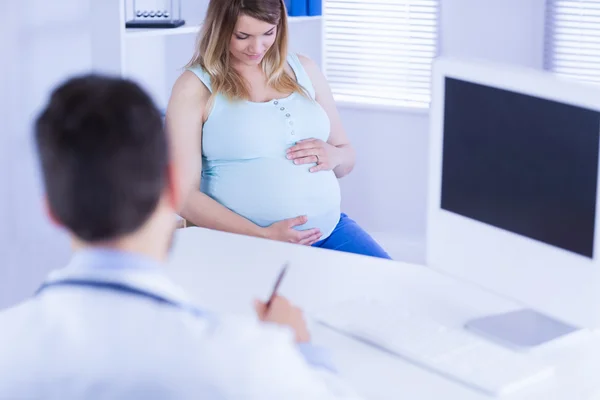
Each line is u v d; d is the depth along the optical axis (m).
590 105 1.55
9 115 3.31
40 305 0.96
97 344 0.92
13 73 3.28
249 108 2.82
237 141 2.80
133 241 0.97
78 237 0.96
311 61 3.08
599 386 1.57
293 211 2.81
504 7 4.02
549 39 3.99
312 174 2.86
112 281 0.95
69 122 0.95
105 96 0.97
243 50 2.77
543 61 4.02
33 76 3.33
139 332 0.92
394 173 4.36
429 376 1.60
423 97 4.25
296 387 0.95
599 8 3.85
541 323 1.81
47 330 0.93
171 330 0.93
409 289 2.02
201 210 2.75
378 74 4.30
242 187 2.80
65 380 0.91
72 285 0.95
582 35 3.91
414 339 1.71
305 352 1.35
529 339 1.73
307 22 4.12
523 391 1.55
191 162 2.78
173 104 2.79
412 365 1.64
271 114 2.84
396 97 4.28
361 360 1.66
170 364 0.91
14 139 3.34
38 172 1.01
